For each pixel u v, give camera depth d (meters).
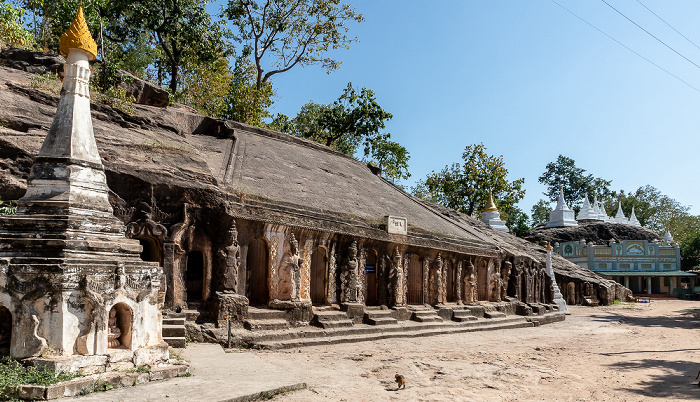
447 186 58.66
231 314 16.62
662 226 89.06
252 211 17.80
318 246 20.06
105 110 19.62
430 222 28.11
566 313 36.47
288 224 18.66
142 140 18.58
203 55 35.00
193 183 17.12
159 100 25.78
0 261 9.42
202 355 13.37
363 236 21.34
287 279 18.62
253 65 45.41
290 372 12.55
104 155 16.41
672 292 60.72
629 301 51.44
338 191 24.81
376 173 35.78
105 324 9.73
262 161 24.11
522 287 32.50
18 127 16.20
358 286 21.08
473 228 35.41
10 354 9.20
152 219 16.20
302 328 18.12
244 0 41.75
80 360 9.20
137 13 32.00
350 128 49.22
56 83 19.83
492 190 57.84
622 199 92.62
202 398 8.94
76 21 11.19
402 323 21.94
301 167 26.39
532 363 15.80
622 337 23.38
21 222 9.95
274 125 48.12
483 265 29.58
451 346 18.75
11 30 24.55
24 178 14.98
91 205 10.68
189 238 16.66
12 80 18.91
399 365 14.48
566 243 62.56
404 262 23.67
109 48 33.09
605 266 59.59
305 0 41.91
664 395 12.02
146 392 9.16
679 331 26.22
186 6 33.38
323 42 43.56
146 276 10.73
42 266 9.30
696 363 16.41
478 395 11.48
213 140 25.69
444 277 26.00
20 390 8.32
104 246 10.36
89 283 9.57
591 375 14.24
